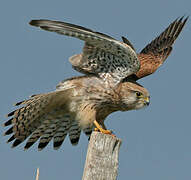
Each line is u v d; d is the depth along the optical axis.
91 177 9.01
